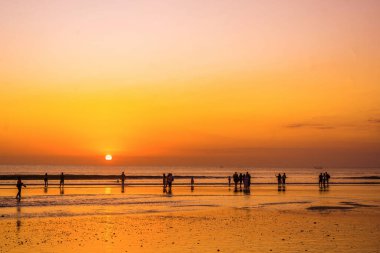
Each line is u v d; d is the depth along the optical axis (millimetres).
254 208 31062
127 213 27750
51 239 18703
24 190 45844
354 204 34031
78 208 29969
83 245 17609
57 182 65062
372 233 20750
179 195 41344
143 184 59875
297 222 24297
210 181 77000
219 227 22438
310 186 59406
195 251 16578
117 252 16406
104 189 48625
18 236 19219
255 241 18609
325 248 17188
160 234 20281
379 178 100500
